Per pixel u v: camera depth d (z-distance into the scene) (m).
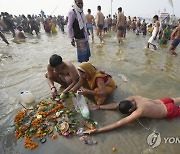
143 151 2.96
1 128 3.48
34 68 6.42
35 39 13.05
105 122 3.58
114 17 19.36
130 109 3.48
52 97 4.22
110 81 4.21
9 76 5.78
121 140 3.16
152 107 3.38
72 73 4.23
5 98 4.49
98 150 2.97
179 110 3.58
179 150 2.96
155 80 5.24
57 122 3.47
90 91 3.93
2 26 16.36
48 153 2.92
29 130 3.30
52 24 17.06
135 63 6.72
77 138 3.18
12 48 9.79
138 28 16.39
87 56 5.74
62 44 10.61
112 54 7.93
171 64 6.69
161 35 10.97
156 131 3.33
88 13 10.35
